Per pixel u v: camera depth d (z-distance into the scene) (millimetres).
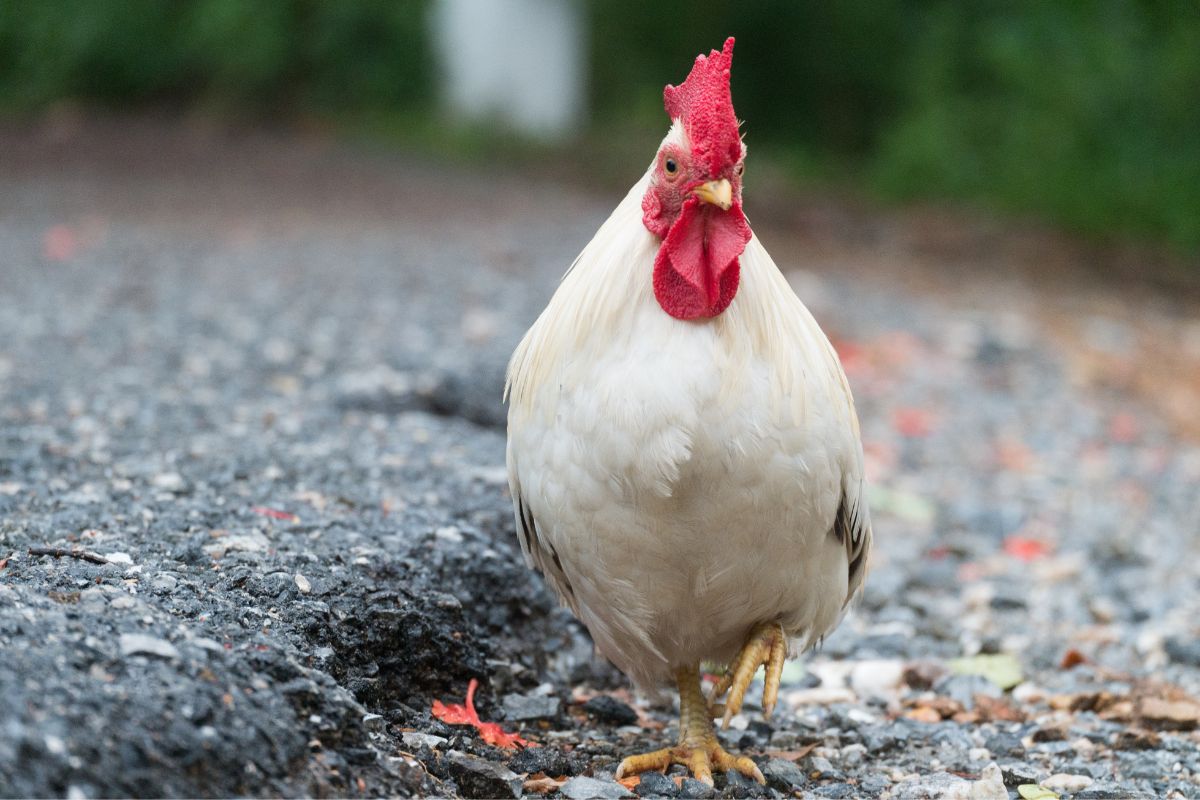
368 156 32781
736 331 5688
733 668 6402
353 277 18391
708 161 5488
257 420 10922
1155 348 20797
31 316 14953
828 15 36875
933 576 10734
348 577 7016
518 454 6297
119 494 8273
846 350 17766
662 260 5641
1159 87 29484
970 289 23906
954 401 16422
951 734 7445
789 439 5695
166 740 4832
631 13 38375
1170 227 28469
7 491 8133
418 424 11086
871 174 33594
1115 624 9898
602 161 33812
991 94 33156
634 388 5625
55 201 24484
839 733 7543
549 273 19672
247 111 36281
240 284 17609
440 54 37531
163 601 6137
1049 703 8148
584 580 6273
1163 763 7043
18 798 4332
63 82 36094
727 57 5715
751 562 5961
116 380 12180
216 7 35250
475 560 7930
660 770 6605
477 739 6785
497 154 34344
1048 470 14164
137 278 17703
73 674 4953
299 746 5258
